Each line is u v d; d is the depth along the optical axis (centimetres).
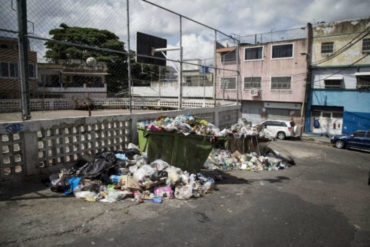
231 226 414
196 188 548
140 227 389
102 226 382
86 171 525
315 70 2194
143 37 1423
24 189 492
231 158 855
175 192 521
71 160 607
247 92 2508
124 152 653
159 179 531
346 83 2069
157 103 2494
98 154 586
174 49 1327
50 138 561
